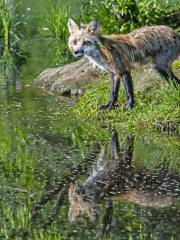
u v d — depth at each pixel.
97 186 12.10
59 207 11.16
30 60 23.42
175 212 10.90
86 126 15.92
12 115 16.78
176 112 15.45
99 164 13.27
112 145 14.55
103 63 16.42
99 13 23.45
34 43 26.22
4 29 25.88
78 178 12.49
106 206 11.19
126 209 11.04
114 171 12.86
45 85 19.89
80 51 16.27
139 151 14.12
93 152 14.04
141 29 16.86
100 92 17.12
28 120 16.34
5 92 19.17
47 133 15.30
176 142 14.73
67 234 10.15
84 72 19.67
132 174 12.70
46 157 13.65
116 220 10.62
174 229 10.26
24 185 12.14
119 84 16.45
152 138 15.03
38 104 17.91
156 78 17.25
